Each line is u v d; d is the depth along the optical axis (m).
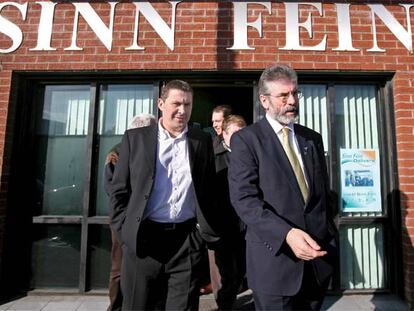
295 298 1.72
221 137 2.96
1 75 3.40
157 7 3.48
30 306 3.17
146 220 1.96
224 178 2.63
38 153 3.63
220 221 2.28
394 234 3.38
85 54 3.43
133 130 2.08
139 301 1.96
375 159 3.55
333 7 3.46
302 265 1.67
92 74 3.51
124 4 3.48
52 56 3.44
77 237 3.51
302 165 1.83
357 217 3.45
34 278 3.48
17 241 3.45
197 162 2.04
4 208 3.29
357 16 3.46
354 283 3.48
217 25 3.44
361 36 3.43
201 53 3.40
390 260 3.43
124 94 3.67
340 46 3.41
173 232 2.01
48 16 3.47
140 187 1.92
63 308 3.13
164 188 1.98
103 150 3.62
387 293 3.40
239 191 1.71
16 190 3.45
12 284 3.38
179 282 1.99
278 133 1.87
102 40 3.44
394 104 3.45
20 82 3.53
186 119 2.00
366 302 3.24
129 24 3.46
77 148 3.63
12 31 3.46
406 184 3.26
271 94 1.83
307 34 3.43
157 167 1.97
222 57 3.39
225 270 2.80
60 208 3.55
